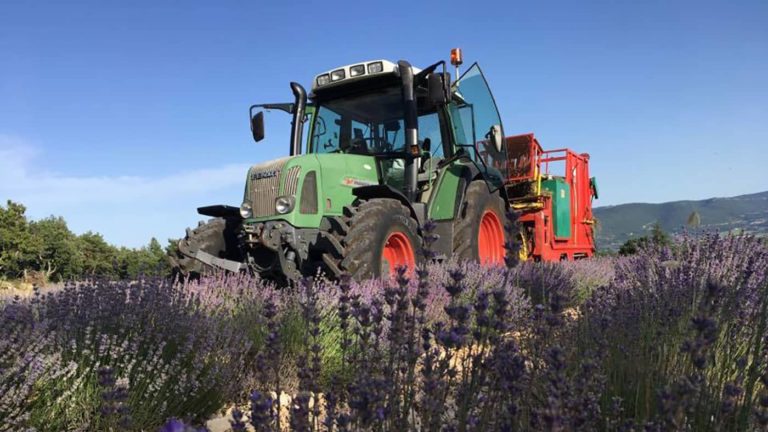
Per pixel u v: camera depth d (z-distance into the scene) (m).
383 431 2.02
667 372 2.67
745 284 3.67
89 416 2.88
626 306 3.68
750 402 2.19
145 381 3.01
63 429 2.83
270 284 6.15
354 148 7.50
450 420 2.22
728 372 2.73
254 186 6.56
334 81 7.53
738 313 3.37
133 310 3.83
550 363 2.37
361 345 2.69
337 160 6.78
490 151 8.67
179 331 3.67
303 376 2.28
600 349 2.86
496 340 2.08
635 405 2.50
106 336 3.18
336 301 4.55
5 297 4.91
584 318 3.41
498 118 8.84
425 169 7.39
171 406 3.09
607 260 10.91
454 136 7.86
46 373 2.92
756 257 4.35
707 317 1.85
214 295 5.13
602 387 2.39
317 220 6.37
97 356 3.28
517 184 11.11
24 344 2.94
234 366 3.50
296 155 7.07
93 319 3.60
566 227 11.97
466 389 2.13
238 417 1.75
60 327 3.36
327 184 6.55
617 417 2.35
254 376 3.72
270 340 2.34
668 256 4.84
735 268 4.24
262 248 6.36
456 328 2.05
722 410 2.04
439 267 6.33
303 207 6.27
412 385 2.30
